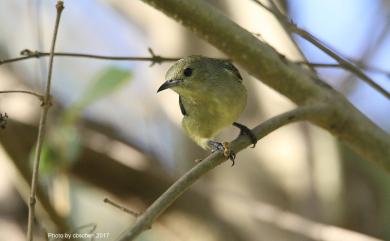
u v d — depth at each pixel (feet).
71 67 51.19
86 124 39.70
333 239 34.42
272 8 28.94
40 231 32.24
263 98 37.17
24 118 35.22
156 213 20.22
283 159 37.32
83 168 38.01
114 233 45.47
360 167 38.29
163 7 26.22
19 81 38.73
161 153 43.42
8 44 47.93
